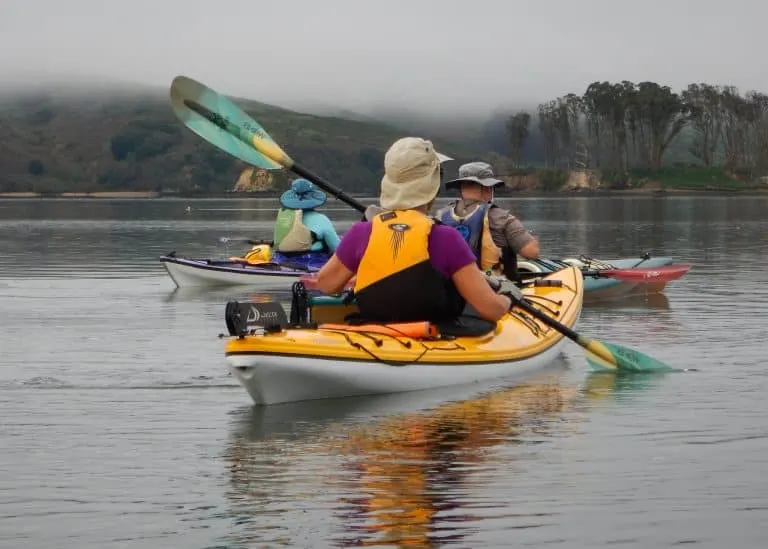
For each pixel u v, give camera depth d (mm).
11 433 6855
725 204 83250
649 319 12727
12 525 5039
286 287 17344
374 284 7898
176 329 12125
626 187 149125
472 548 4684
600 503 5266
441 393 7988
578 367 9211
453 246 7734
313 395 7598
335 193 9906
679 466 5910
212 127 10000
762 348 10320
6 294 16312
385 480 5695
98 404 7754
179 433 6828
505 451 6289
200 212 71062
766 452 6215
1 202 120812
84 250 27641
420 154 7809
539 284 10781
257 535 4871
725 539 4773
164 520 5090
